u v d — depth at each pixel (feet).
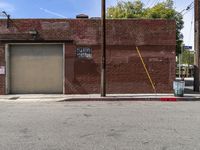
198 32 81.00
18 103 63.10
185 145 27.96
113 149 26.61
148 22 78.28
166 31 78.48
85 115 45.34
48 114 46.60
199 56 81.71
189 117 43.39
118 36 78.13
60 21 77.66
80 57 78.18
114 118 42.42
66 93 78.43
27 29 77.61
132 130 34.37
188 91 84.53
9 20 77.36
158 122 39.32
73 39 77.92
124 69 78.43
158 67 78.74
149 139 30.19
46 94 78.13
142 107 55.01
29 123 38.99
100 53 78.13
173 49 78.74
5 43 77.71
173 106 56.65
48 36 77.66
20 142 29.25
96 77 78.28
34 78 79.00
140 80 78.69
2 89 77.97
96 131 33.94
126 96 71.87
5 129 35.32
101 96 71.31
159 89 78.89
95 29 77.92
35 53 78.84
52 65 78.95
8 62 78.48
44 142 29.22
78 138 30.76
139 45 78.38
